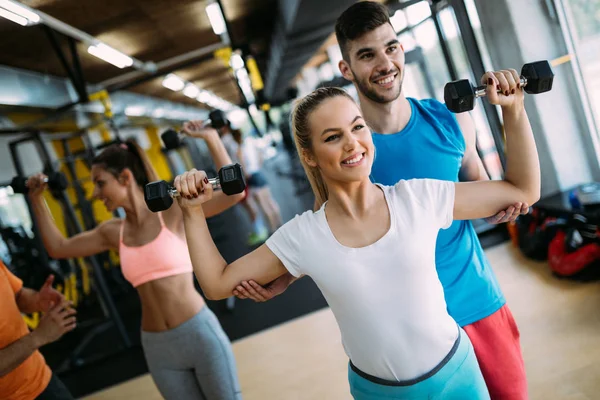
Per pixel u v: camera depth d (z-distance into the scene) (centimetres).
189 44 779
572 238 300
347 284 103
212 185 111
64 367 432
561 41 349
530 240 336
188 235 114
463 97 107
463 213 109
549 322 258
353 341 107
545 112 362
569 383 205
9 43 483
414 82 578
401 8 352
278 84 1505
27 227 662
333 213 107
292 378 287
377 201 106
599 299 265
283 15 692
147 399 325
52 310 158
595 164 365
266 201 614
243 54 480
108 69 720
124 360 416
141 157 187
